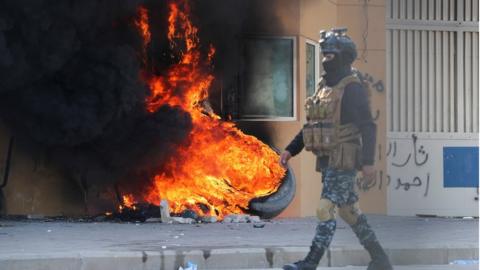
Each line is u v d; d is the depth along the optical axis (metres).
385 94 19.22
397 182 19.81
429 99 20.09
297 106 16.97
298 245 10.49
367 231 8.55
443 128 20.14
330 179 8.26
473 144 20.30
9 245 10.36
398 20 19.88
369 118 8.18
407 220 16.95
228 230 12.78
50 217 15.16
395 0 19.88
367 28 19.02
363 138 8.16
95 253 9.44
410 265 10.43
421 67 20.06
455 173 20.17
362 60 18.98
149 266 9.52
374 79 19.11
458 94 20.23
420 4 20.06
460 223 15.81
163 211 14.25
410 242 11.20
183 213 14.70
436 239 11.80
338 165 8.20
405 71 19.98
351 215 8.48
